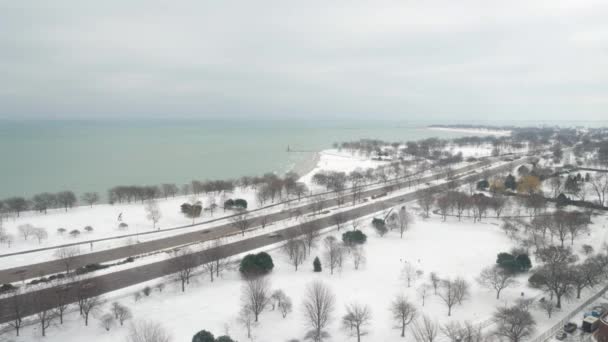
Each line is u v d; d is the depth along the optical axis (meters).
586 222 138.38
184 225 153.12
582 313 84.25
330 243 114.31
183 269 97.75
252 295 82.25
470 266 109.94
